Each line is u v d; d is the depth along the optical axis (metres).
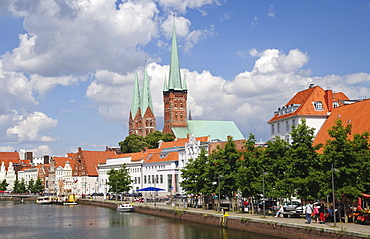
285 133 118.50
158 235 84.75
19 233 95.81
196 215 96.38
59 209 162.00
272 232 70.38
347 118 102.62
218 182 97.00
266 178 82.38
